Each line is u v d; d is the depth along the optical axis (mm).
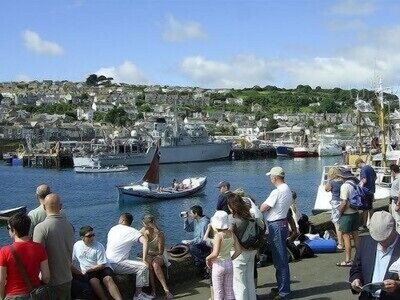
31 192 66438
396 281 5262
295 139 172375
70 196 60344
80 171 95375
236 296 7953
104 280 8875
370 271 5516
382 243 5410
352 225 10914
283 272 9062
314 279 10242
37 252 6516
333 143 144250
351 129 192375
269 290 9750
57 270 7012
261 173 91188
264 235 8141
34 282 6457
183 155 116562
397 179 12188
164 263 10016
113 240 9688
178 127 120312
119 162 105688
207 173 91688
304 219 12992
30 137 153000
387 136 38906
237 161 124938
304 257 11945
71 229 7262
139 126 163750
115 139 129250
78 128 175000
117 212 48406
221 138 163125
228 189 11055
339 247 12562
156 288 9977
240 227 7918
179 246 11086
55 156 111688
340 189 11094
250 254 8008
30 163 115688
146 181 55938
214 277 8008
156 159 56531
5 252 6363
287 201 9008
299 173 91250
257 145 148000
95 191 65562
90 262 8953
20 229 6477
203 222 11461
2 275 6312
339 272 10672
